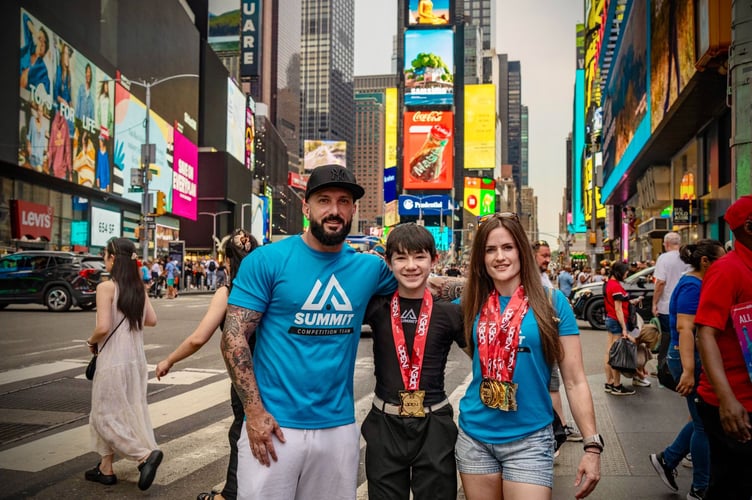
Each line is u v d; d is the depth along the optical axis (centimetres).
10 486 459
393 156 18625
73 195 4438
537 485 282
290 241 287
